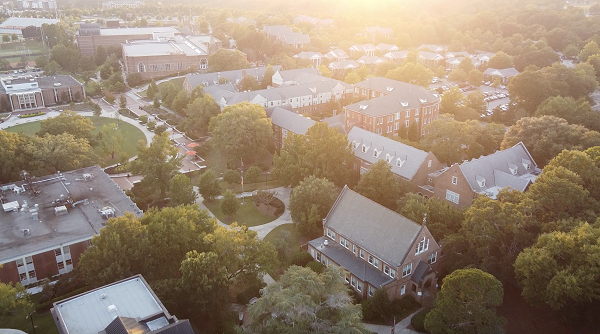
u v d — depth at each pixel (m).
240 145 130.25
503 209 73.75
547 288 63.25
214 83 195.12
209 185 110.75
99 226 87.69
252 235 75.44
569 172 83.00
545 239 68.94
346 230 83.94
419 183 107.12
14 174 107.75
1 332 54.72
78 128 132.38
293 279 54.47
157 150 110.06
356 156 118.44
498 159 105.12
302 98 175.25
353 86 183.62
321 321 53.09
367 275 76.75
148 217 78.56
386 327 70.62
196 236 75.00
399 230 76.88
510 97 180.12
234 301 75.62
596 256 61.66
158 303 59.34
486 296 60.69
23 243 81.38
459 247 78.12
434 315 63.41
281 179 112.25
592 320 64.25
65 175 109.44
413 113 152.88
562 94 178.62
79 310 58.59
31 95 192.38
